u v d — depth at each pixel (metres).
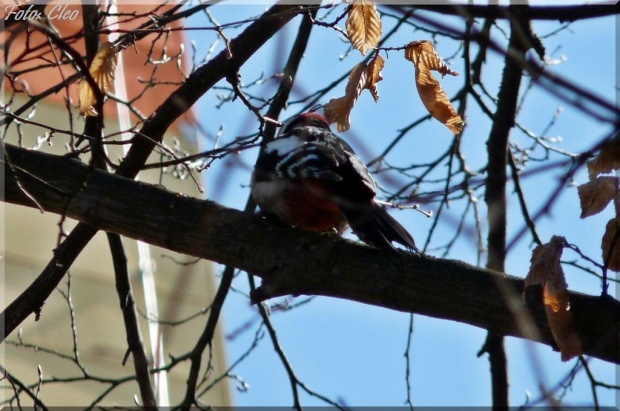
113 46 8.34
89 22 9.26
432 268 7.27
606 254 6.79
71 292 14.59
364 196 9.13
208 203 8.14
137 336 11.34
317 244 7.71
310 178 9.24
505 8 5.33
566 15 5.23
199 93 9.09
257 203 10.04
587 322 6.66
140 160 9.23
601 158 6.34
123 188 8.15
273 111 10.59
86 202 8.09
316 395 11.41
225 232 7.94
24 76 14.78
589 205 6.58
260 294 7.81
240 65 8.99
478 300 7.02
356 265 7.48
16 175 7.80
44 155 8.24
